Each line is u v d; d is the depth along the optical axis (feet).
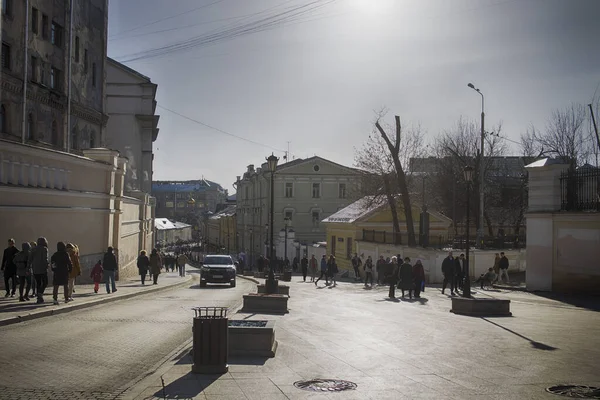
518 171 206.80
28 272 51.39
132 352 32.99
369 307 61.46
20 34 99.30
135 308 55.72
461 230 174.70
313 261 125.90
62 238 75.72
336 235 164.25
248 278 142.61
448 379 27.22
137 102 173.47
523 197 174.70
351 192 207.10
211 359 27.45
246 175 266.57
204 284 101.35
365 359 31.86
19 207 63.98
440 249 107.65
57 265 51.44
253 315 52.08
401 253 116.06
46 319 44.42
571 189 69.87
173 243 382.83
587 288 66.69
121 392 24.13
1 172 61.41
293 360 31.07
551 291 71.46
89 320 45.21
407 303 66.90
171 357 31.27
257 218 243.19
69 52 117.19
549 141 151.12
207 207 611.47
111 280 68.44
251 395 23.67
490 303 53.26
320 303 66.18
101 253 89.86
